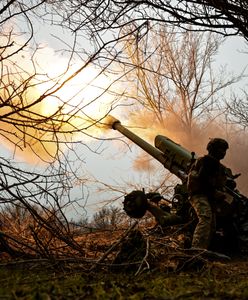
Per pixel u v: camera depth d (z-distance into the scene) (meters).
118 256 4.60
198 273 4.37
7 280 3.89
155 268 4.45
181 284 3.74
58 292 3.41
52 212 5.58
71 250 6.05
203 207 5.23
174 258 4.66
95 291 3.42
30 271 4.46
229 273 4.42
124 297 3.25
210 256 4.86
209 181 5.38
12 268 4.64
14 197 5.20
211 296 3.35
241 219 6.10
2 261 5.02
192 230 5.95
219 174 5.45
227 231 6.12
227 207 5.98
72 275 4.21
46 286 3.61
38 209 6.17
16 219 6.12
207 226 5.09
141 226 7.82
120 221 8.20
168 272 4.41
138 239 4.73
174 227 6.28
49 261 4.63
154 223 8.06
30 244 6.02
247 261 5.58
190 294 3.37
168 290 3.52
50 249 5.25
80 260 4.68
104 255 4.61
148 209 6.07
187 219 6.02
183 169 7.18
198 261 4.54
